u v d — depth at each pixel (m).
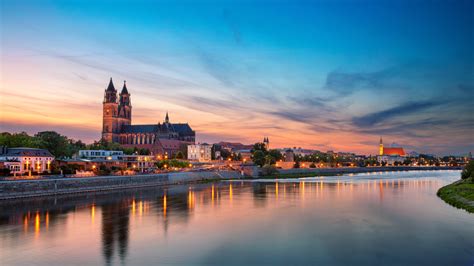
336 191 161.50
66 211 101.62
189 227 80.12
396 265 54.66
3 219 89.25
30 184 131.50
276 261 56.66
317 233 74.06
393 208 105.94
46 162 183.75
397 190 165.88
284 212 99.88
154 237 71.12
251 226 81.00
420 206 109.75
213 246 64.69
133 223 84.62
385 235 72.06
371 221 85.94
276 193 154.12
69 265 54.81
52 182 139.62
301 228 78.81
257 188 182.38
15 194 126.06
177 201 125.62
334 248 63.19
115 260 57.09
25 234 73.44
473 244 65.06
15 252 61.16
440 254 59.53
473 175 164.38
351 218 90.06
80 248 63.47
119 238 70.25
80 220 88.25
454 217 90.00
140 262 56.22
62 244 66.00
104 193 153.25
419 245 64.69
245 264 55.31
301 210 103.25
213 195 146.75
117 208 107.81
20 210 102.50
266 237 70.88
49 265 54.75
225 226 81.12
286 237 70.88
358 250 61.91
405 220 86.81
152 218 91.00
